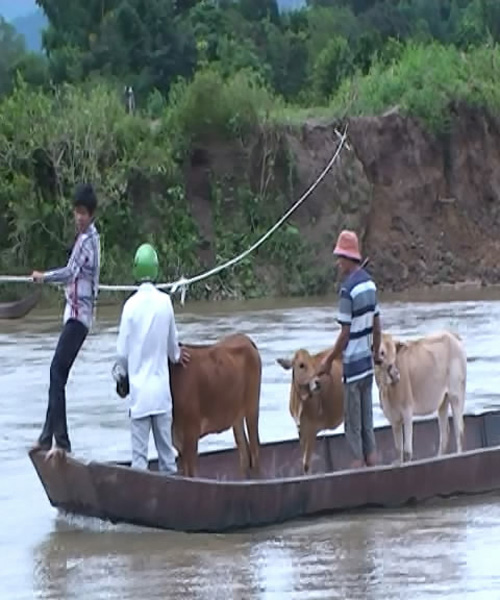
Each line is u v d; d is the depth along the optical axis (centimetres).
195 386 2153
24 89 7488
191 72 9931
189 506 2028
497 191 8556
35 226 7081
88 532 2064
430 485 2198
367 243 8025
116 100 7556
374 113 8375
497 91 8675
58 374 2102
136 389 2094
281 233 7594
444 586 1739
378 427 2486
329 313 6134
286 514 2086
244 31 10744
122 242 7288
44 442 2114
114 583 1791
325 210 7812
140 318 2092
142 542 2002
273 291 7456
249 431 2292
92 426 3038
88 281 2109
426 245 8181
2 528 2094
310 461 2297
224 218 7581
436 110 8438
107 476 2036
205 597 1717
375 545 1952
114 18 9950
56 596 1738
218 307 6712
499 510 2156
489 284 8206
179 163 7581
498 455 2272
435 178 8356
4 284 6688
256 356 2277
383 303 6756
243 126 7669
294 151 7812
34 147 7169
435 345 2358
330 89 9769
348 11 12106
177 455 2223
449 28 12062
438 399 2359
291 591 1733
